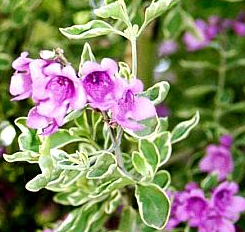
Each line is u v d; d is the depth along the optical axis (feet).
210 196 0.82
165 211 0.70
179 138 0.78
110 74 0.58
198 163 1.05
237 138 1.08
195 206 0.80
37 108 0.58
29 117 0.59
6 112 1.04
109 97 0.57
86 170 0.64
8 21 1.08
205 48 1.31
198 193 0.79
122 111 0.59
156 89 0.67
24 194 1.06
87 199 0.79
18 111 1.05
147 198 0.71
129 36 0.65
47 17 1.13
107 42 1.09
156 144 0.76
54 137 0.72
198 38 1.10
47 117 0.58
